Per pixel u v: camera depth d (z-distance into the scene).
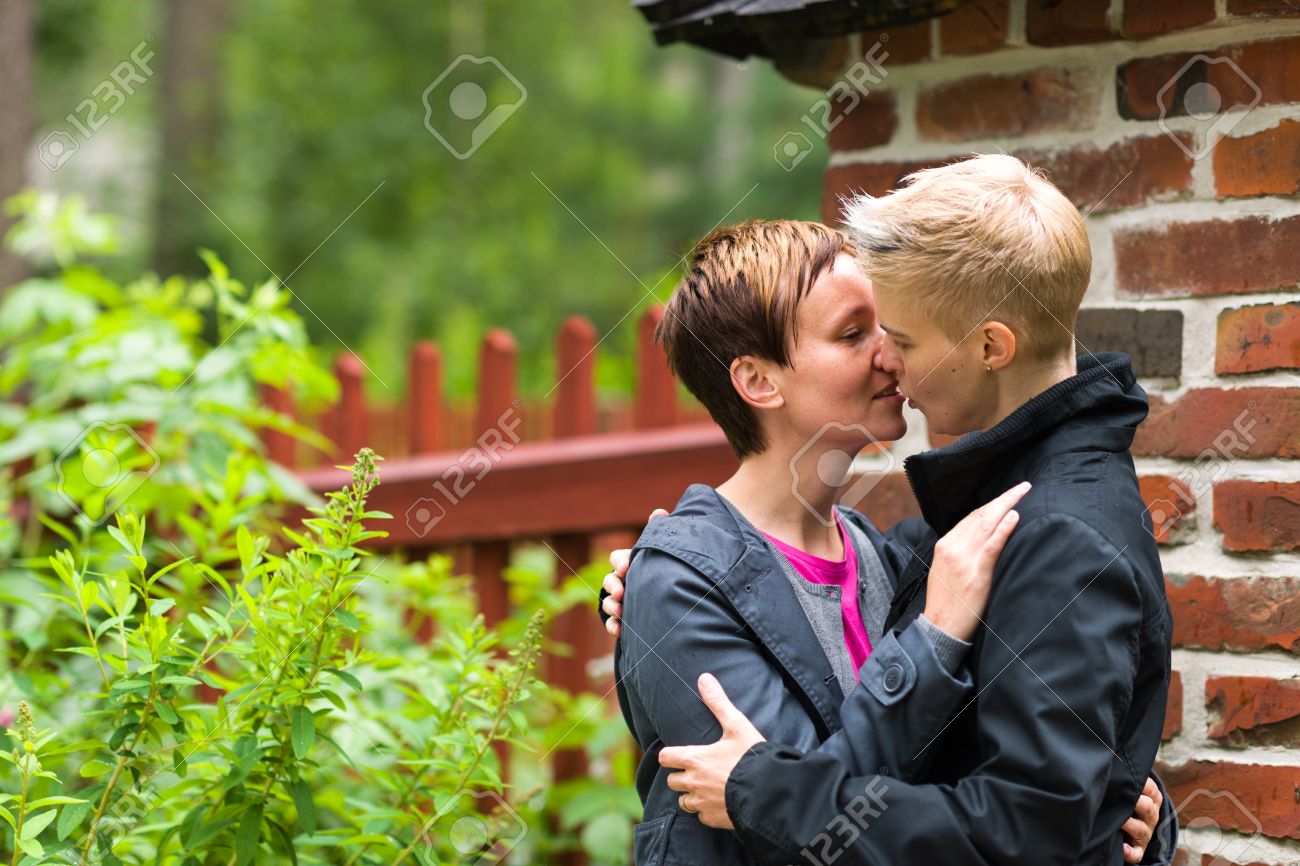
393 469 2.94
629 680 1.58
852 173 2.08
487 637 2.09
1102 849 1.41
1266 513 1.76
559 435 3.22
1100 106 1.88
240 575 2.60
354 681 1.78
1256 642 1.77
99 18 9.69
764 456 1.65
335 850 2.22
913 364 1.49
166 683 1.78
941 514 1.55
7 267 4.50
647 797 1.61
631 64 14.96
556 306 10.74
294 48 10.29
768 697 1.47
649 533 1.58
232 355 2.56
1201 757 1.81
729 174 14.88
